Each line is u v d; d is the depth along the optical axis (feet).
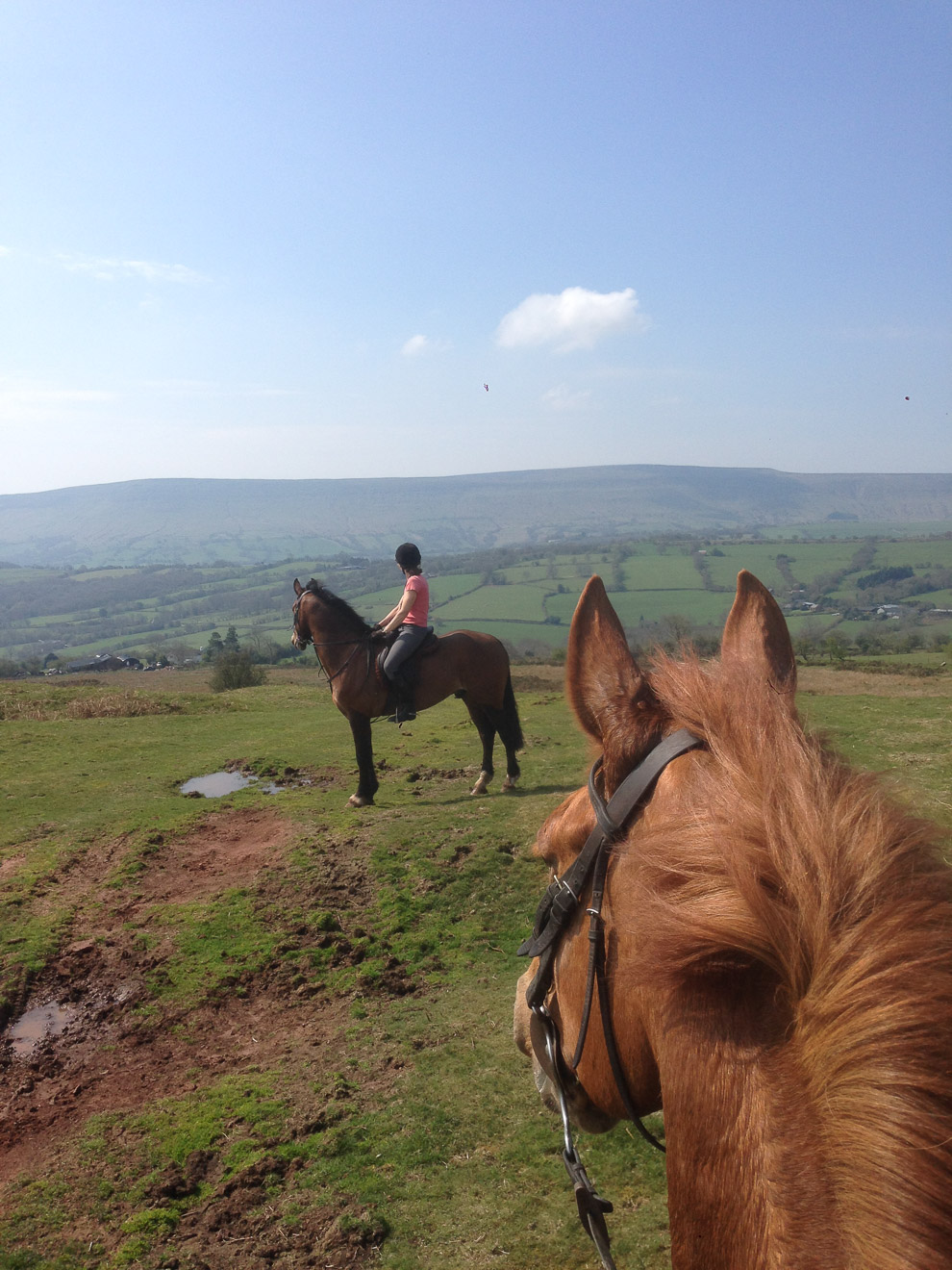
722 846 3.41
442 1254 10.77
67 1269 11.04
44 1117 14.66
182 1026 17.43
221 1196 12.26
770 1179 2.79
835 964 2.91
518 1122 13.29
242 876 24.44
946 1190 2.41
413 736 41.42
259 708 52.24
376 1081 14.82
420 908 21.58
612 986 4.32
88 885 24.26
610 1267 5.09
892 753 29.48
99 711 49.39
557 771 32.53
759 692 4.14
